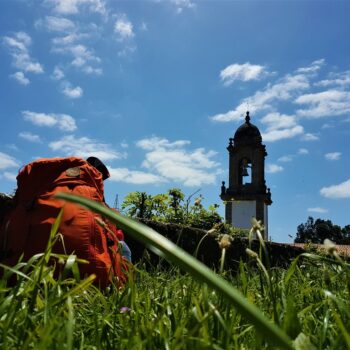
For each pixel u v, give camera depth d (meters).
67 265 1.79
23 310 1.70
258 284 2.94
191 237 7.04
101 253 3.34
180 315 1.90
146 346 1.45
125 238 6.03
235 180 44.34
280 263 8.38
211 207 11.27
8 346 1.46
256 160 44.25
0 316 1.55
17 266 1.81
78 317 2.02
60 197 0.64
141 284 2.61
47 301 1.68
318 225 66.19
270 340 0.53
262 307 2.18
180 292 2.51
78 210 3.43
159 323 1.65
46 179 3.77
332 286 2.62
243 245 7.86
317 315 2.23
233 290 0.55
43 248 3.33
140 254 6.11
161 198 10.93
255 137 44.72
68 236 3.29
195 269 0.57
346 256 6.11
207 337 1.26
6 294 2.38
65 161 3.87
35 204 3.53
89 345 1.68
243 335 1.80
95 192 3.76
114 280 2.39
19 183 3.82
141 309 2.06
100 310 2.21
